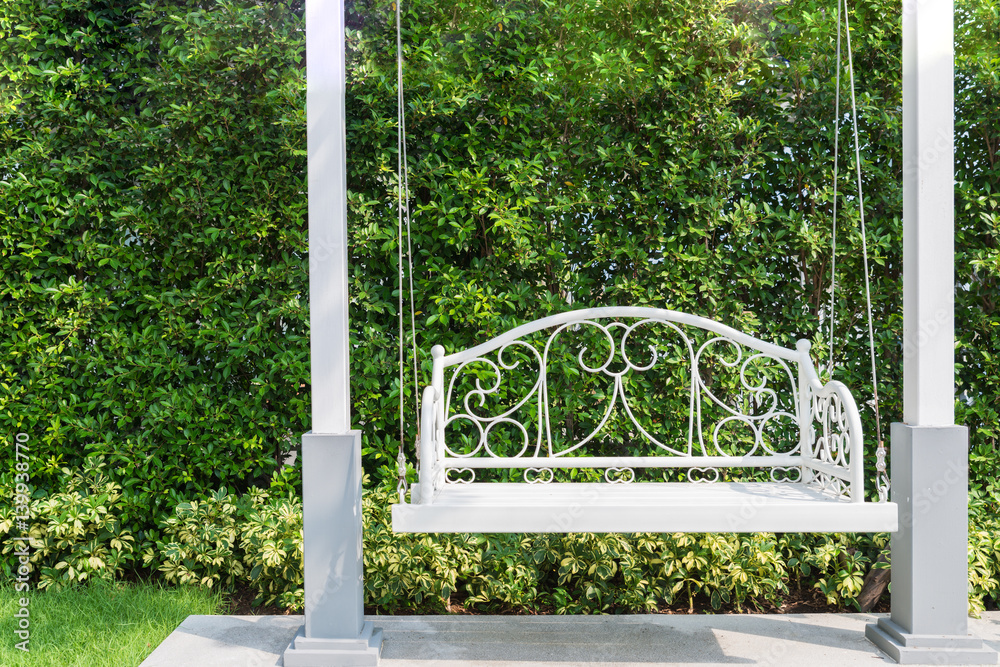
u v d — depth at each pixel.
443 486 2.55
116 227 3.13
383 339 2.97
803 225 2.92
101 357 3.06
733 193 3.05
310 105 2.24
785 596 2.98
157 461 3.06
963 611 2.28
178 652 2.39
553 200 3.01
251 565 2.95
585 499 2.30
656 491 2.46
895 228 2.95
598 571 2.74
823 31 2.96
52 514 2.92
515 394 3.03
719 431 3.01
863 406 3.04
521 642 2.49
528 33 3.03
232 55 2.99
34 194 3.05
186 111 2.99
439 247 3.05
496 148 3.03
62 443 3.10
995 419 2.94
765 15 3.09
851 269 3.02
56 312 3.07
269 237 3.11
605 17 3.04
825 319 3.05
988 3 2.88
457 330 3.08
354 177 3.07
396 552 2.75
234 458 3.12
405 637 2.53
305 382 2.99
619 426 3.01
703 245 2.97
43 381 3.08
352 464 2.28
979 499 2.96
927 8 2.23
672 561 2.77
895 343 3.01
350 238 2.91
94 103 3.12
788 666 2.27
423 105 2.92
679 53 2.99
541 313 3.01
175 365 3.04
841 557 2.87
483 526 2.17
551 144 3.04
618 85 2.96
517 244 2.89
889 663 2.28
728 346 3.01
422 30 3.01
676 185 2.94
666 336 3.00
